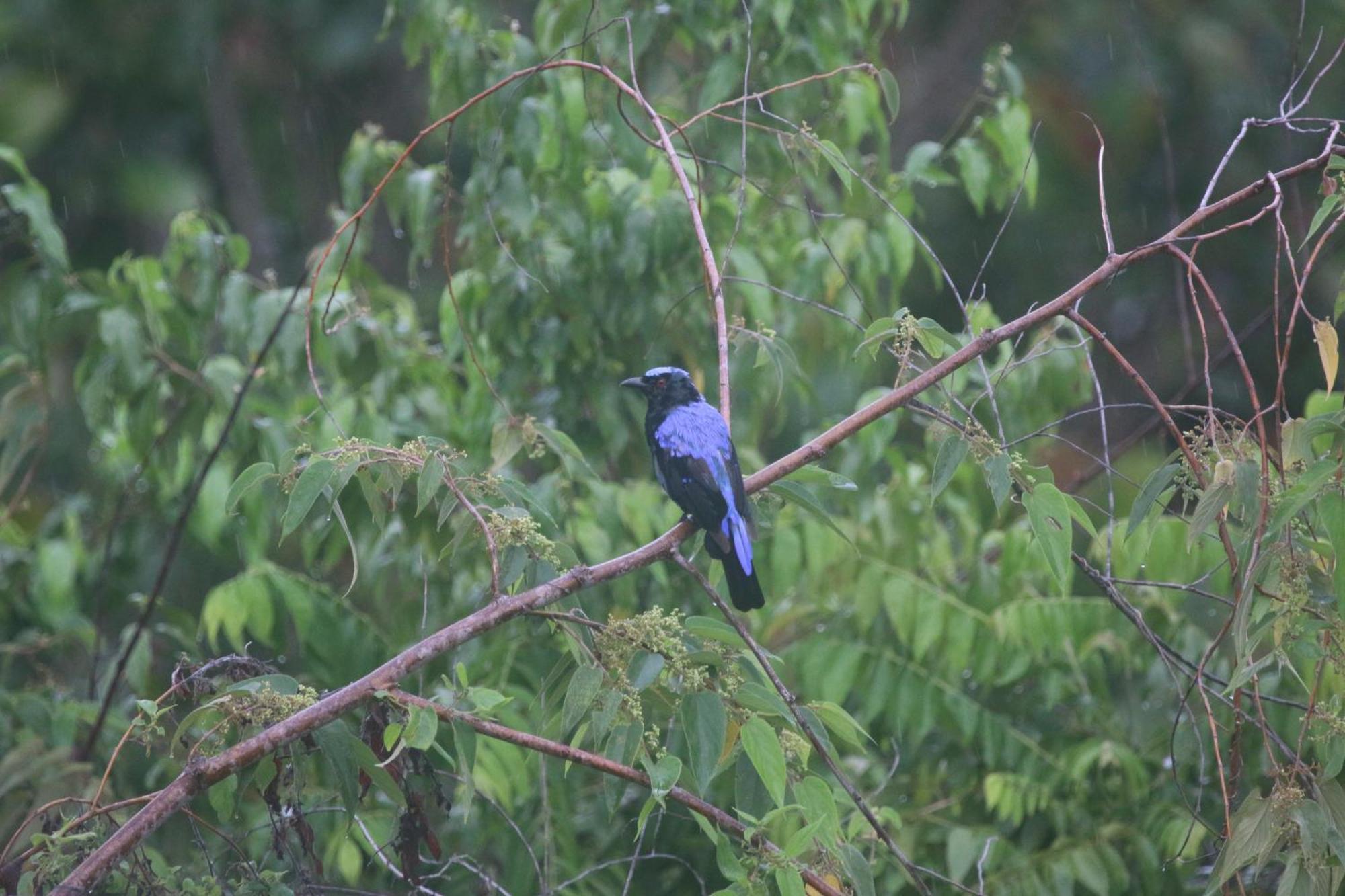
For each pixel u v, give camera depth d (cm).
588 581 694
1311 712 653
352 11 2328
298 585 1140
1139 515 691
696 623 661
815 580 1138
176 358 1240
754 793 684
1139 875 1173
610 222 1164
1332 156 718
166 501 1268
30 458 1573
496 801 1062
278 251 2411
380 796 1073
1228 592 1100
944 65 2328
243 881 742
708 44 1308
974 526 1227
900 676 1177
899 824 970
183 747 722
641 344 1231
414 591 1195
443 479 709
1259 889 946
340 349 1151
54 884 657
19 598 1259
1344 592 625
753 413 1212
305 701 664
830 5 1222
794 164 977
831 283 1217
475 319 1196
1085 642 1174
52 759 974
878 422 1147
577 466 1130
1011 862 1140
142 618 1052
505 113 1084
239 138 2320
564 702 650
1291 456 677
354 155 1216
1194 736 834
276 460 1120
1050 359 1182
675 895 1173
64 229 2280
